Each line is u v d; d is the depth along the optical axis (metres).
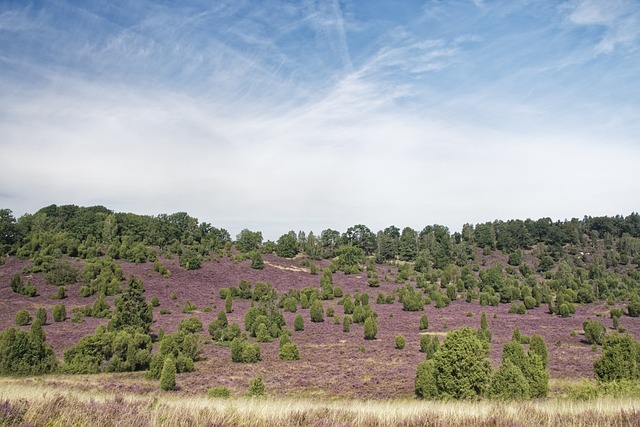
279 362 40.16
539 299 80.06
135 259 87.25
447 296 83.38
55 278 73.00
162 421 9.92
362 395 27.41
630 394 20.44
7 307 60.81
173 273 85.00
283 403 14.82
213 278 86.25
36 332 39.03
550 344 49.88
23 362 33.75
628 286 88.12
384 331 57.72
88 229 96.88
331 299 80.94
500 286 88.31
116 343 37.91
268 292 75.25
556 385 29.30
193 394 27.12
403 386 29.94
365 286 91.12
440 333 56.25
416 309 73.25
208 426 9.89
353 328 59.47
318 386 30.52
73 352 36.75
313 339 52.09
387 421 11.21
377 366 37.88
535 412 12.37
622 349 25.39
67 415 9.60
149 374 33.72
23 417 9.17
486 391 21.94
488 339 49.91
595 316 69.25
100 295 62.84
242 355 40.66
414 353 43.72
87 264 77.94
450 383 22.42
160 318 60.62
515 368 22.12
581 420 11.18
